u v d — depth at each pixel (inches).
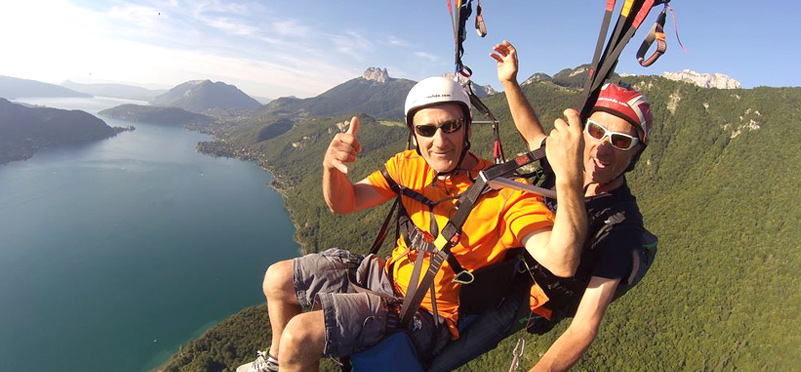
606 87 106.6
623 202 101.0
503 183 89.5
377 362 95.6
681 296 3046.3
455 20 109.0
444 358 105.1
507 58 138.6
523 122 137.0
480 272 98.9
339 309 93.8
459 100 100.7
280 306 112.3
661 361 2559.1
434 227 104.8
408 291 99.4
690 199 4037.9
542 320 115.9
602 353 2677.2
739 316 2696.9
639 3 67.7
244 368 117.6
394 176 116.0
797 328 2365.9
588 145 106.3
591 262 98.3
